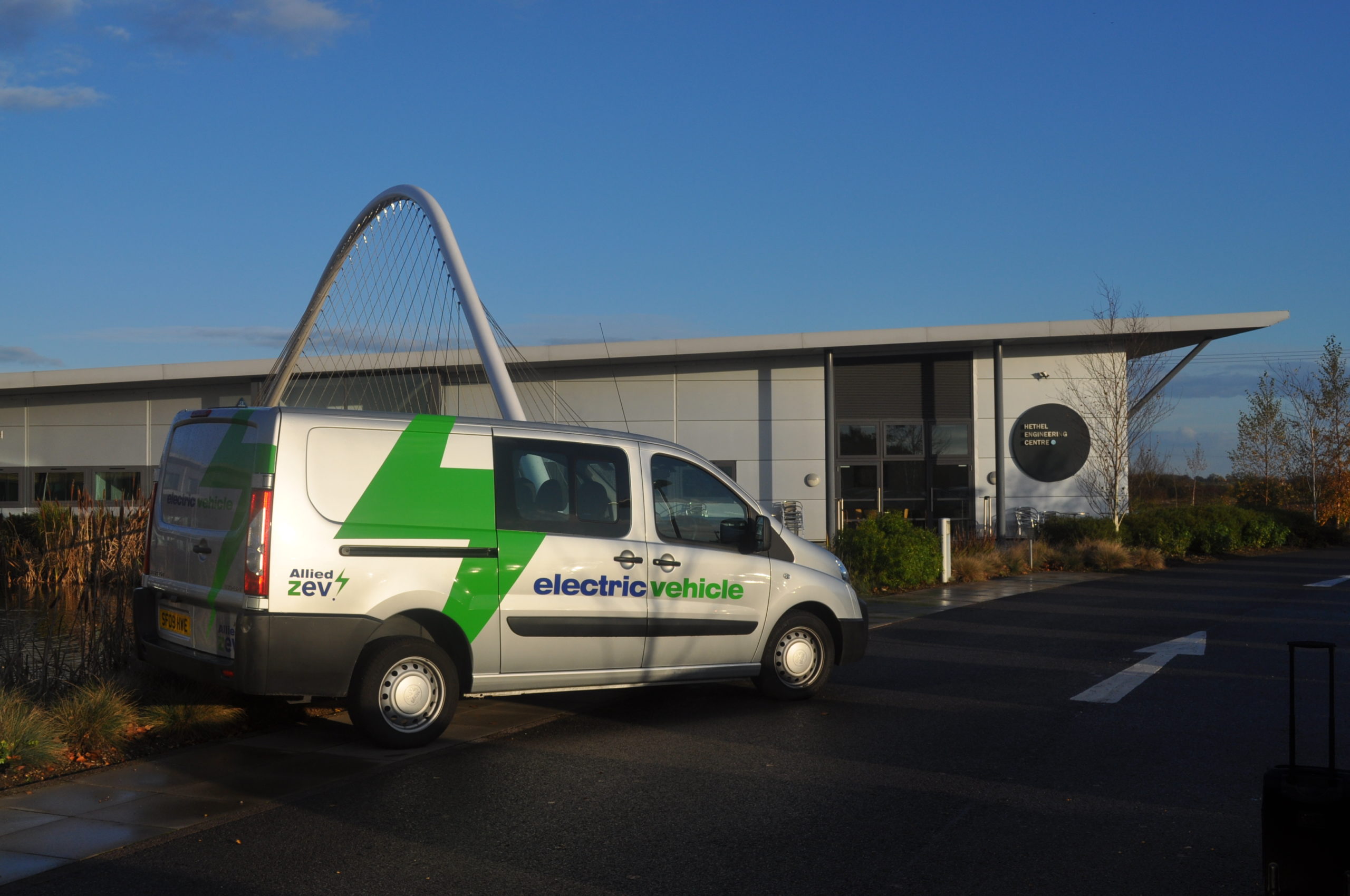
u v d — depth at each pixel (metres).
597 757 6.31
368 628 6.23
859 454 27.69
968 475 27.31
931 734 6.95
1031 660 10.17
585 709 7.77
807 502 27.50
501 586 6.71
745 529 7.88
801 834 4.86
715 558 7.66
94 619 8.03
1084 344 26.81
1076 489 26.88
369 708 6.30
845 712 7.70
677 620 7.43
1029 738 6.85
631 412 28.00
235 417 6.39
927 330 25.41
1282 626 12.74
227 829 4.91
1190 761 6.23
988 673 9.41
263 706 7.14
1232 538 26.36
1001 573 20.41
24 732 5.92
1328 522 32.69
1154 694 8.39
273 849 4.63
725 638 7.69
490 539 6.70
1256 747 6.59
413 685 6.45
